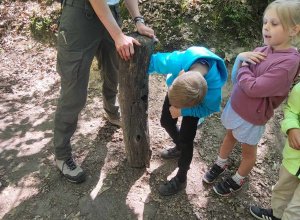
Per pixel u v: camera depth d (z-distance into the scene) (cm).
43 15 435
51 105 331
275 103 186
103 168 255
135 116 217
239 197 232
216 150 272
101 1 178
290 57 166
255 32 370
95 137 286
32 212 221
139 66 196
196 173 251
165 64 196
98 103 329
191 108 190
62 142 232
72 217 218
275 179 245
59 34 202
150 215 220
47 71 380
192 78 167
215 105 197
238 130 198
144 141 232
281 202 201
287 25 160
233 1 386
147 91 214
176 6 396
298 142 168
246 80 177
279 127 291
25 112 321
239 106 191
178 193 234
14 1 473
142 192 236
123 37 187
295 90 176
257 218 216
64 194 234
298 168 177
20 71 381
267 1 381
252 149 207
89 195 234
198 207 225
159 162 262
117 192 236
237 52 357
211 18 382
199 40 368
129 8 220
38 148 276
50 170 254
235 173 251
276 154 266
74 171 240
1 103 332
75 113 223
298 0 159
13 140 285
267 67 172
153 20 388
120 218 218
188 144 210
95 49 216
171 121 232
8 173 252
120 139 284
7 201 229
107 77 258
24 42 422
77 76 208
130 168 255
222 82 202
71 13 195
